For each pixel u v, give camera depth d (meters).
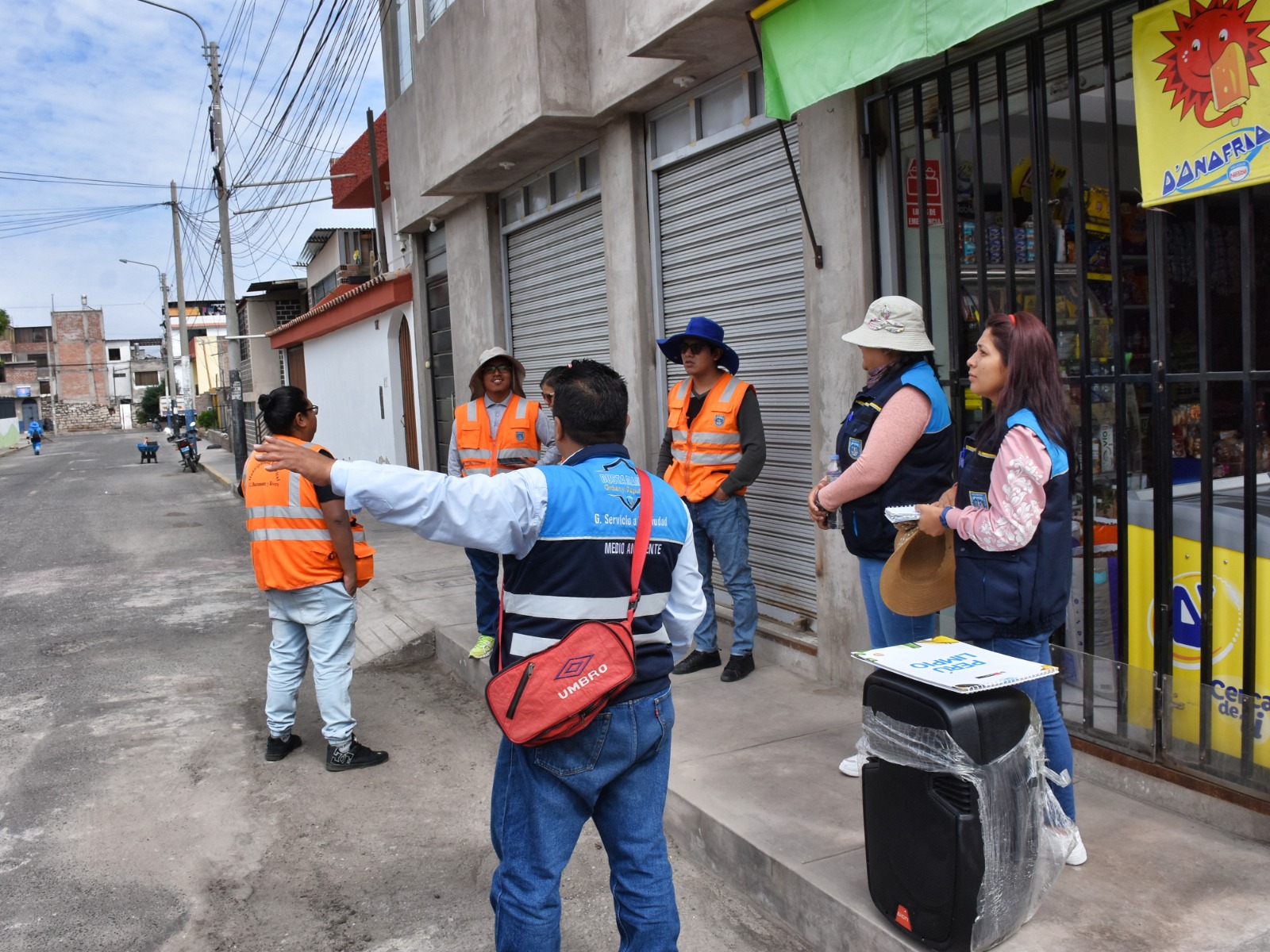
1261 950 2.51
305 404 4.52
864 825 2.70
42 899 3.50
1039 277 3.61
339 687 4.61
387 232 16.95
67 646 7.27
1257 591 3.11
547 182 7.83
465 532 2.28
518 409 5.67
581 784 2.38
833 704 4.59
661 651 2.51
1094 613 3.74
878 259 4.41
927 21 3.46
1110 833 3.17
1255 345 3.00
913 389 3.38
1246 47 2.81
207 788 4.48
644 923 2.42
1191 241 3.28
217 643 7.26
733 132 5.42
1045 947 2.53
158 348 85.25
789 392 5.22
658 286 6.36
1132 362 4.07
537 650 2.37
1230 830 3.15
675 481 5.04
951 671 2.50
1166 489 3.30
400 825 4.05
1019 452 2.66
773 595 5.50
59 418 75.00
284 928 3.28
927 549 3.20
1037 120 3.58
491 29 7.01
